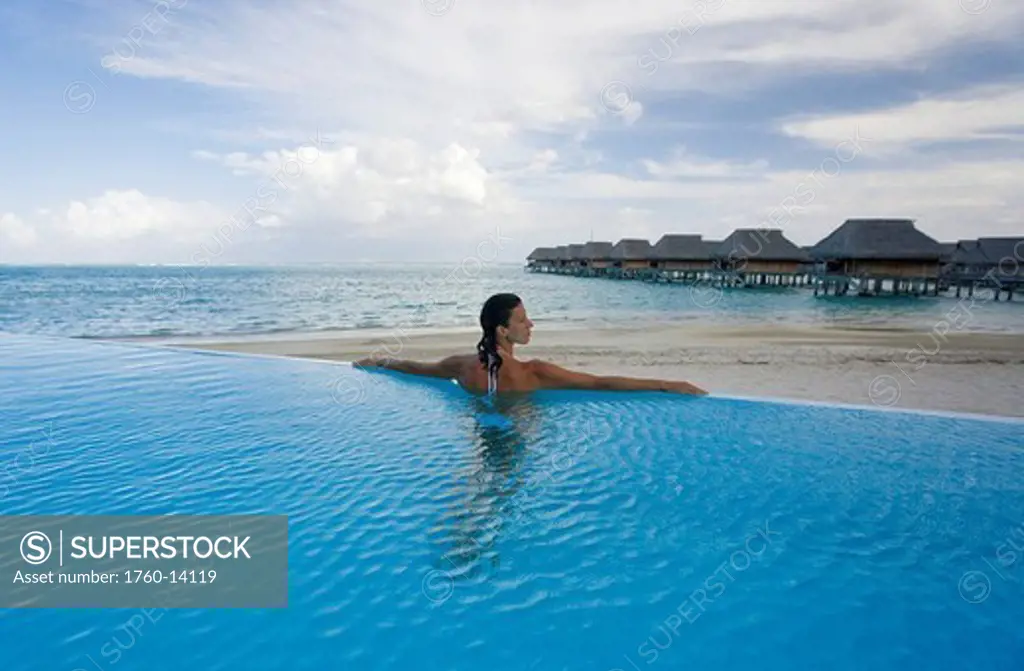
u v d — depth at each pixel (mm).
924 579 2977
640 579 2965
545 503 3936
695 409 6555
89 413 6328
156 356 10055
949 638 2498
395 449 5098
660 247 53719
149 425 5832
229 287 48281
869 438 5457
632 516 3729
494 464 4750
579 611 2686
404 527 3545
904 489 4203
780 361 12094
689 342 15047
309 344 14469
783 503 3953
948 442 5375
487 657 2373
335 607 2705
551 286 51500
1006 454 5008
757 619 2635
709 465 4723
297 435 5547
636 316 23219
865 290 35875
